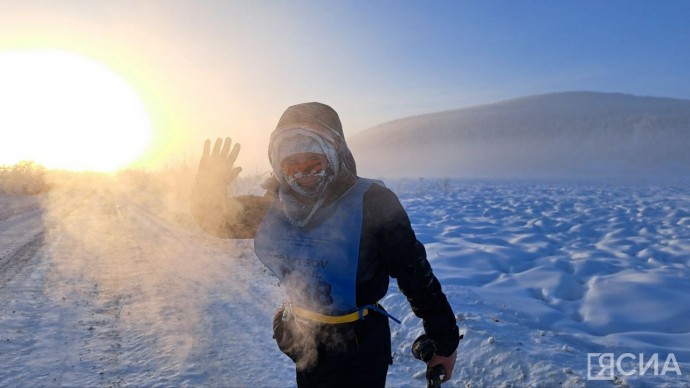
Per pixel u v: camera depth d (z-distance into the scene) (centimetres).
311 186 169
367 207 172
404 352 398
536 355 342
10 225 1219
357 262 173
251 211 196
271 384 371
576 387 304
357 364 185
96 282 657
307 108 177
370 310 187
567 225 1023
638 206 1378
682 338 386
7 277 687
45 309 545
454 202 1563
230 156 193
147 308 549
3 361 410
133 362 410
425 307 177
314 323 187
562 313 453
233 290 614
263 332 474
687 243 784
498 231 959
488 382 339
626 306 465
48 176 2638
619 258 691
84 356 421
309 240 178
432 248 743
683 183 3062
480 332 382
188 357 418
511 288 529
